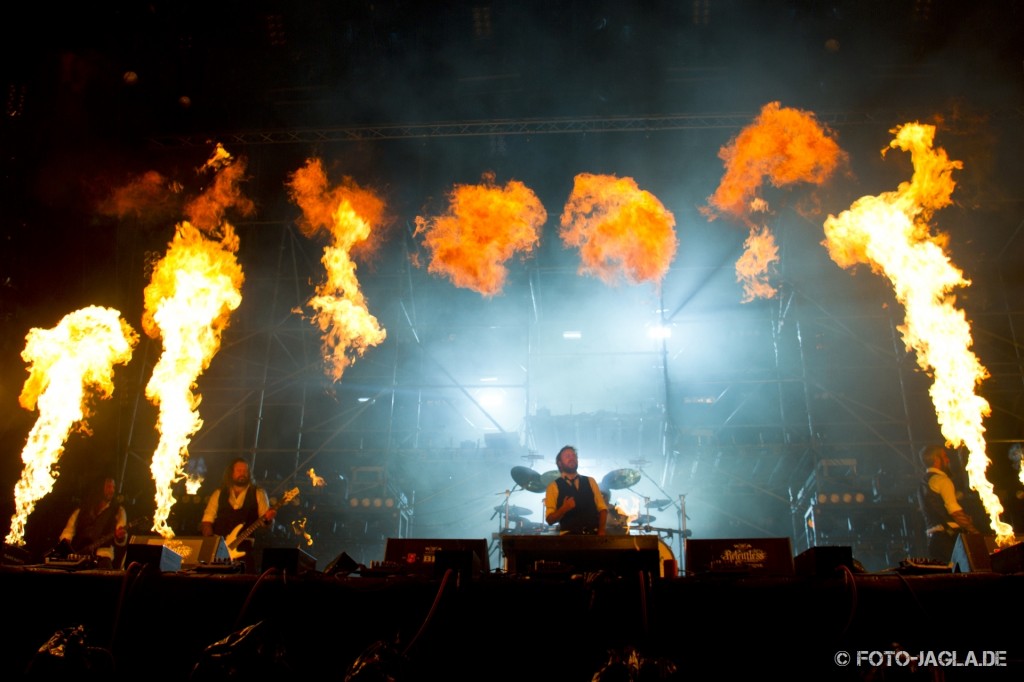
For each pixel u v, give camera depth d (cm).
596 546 628
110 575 578
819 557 577
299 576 586
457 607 568
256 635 509
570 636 565
